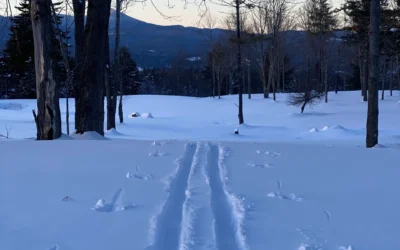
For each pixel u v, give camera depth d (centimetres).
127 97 4666
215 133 2306
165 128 2497
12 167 552
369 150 733
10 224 344
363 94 4031
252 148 725
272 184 480
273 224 350
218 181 493
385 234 332
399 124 2573
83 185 463
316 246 304
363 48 3775
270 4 4147
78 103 966
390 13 1659
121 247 297
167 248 303
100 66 967
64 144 744
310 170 557
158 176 504
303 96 3631
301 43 4841
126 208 383
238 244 312
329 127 2333
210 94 7331
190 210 372
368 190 462
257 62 5112
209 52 5025
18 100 4006
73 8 1141
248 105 4038
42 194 429
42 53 861
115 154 644
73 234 322
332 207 399
